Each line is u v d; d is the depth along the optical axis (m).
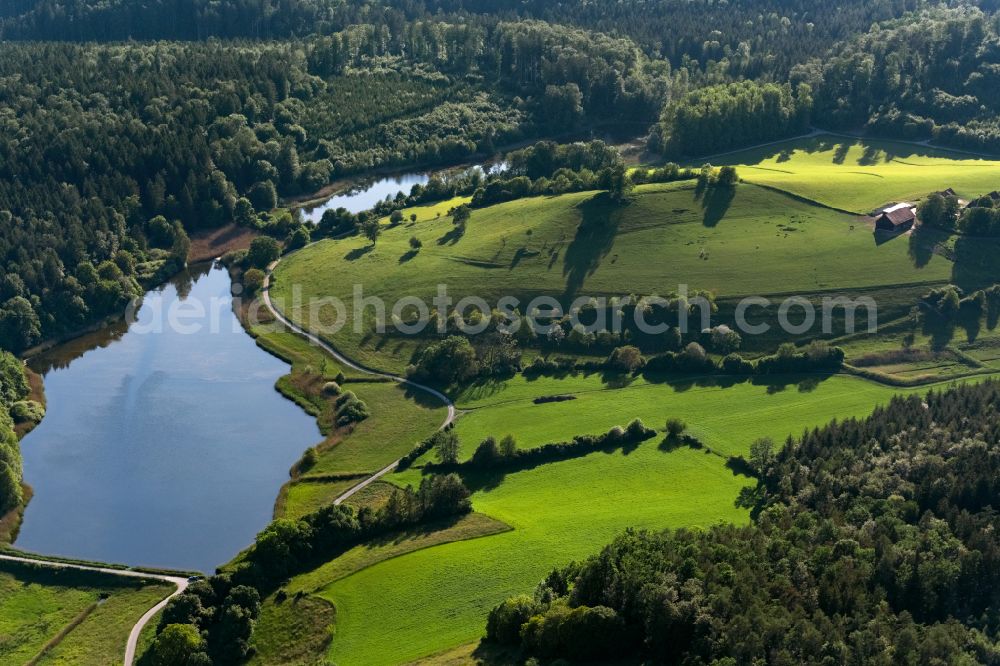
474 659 107.50
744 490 144.88
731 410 171.25
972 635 100.88
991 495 126.19
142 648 119.25
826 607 105.50
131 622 125.00
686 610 100.88
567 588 116.69
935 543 114.19
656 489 147.12
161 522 147.75
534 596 114.50
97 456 164.50
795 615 101.44
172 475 159.50
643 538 120.44
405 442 166.50
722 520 132.75
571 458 157.75
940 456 137.00
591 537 132.12
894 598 107.25
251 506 151.75
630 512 139.00
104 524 147.12
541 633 104.69
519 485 150.75
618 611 105.31
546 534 133.38
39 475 159.25
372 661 111.56
